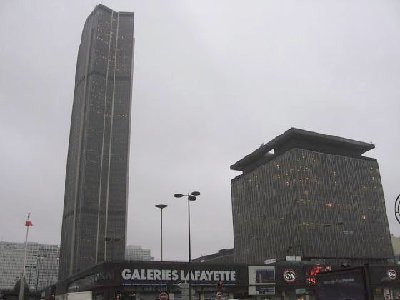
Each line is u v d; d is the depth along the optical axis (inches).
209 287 2437.3
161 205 2486.5
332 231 7795.3
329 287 748.6
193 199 2095.2
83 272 2859.3
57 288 4069.9
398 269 2746.1
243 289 2529.5
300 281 2642.7
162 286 2336.4
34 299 3395.7
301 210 7662.4
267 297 2564.0
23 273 2598.4
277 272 2610.7
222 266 2503.7
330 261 7480.3
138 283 2295.8
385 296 2635.3
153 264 2353.6
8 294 2945.4
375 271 2691.9
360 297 689.6
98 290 2433.6
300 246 7421.3
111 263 2294.5
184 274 2401.6
